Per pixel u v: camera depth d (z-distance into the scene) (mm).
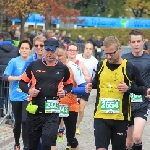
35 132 8211
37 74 8117
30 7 37969
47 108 8094
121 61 7922
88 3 64500
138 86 7980
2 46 13898
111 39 7758
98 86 8000
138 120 8766
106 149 7773
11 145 11453
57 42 8125
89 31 54812
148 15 62844
